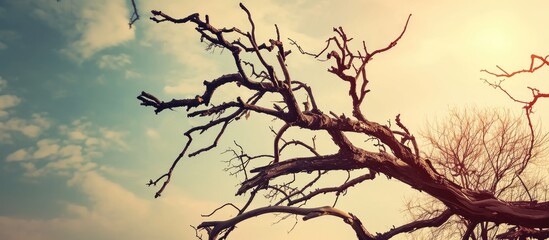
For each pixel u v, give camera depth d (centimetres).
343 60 893
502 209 1079
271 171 976
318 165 995
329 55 873
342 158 1002
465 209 1098
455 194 1084
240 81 829
